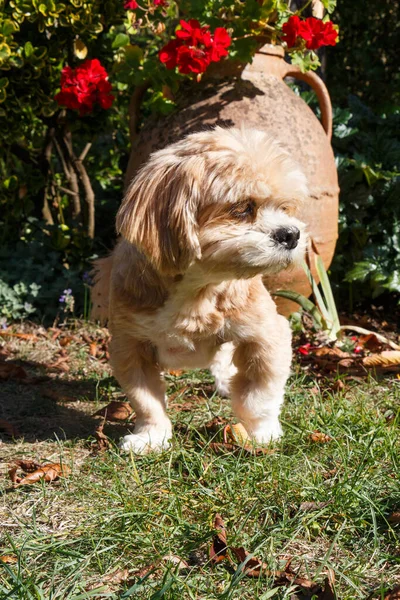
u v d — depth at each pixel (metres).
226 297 1.60
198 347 1.65
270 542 1.39
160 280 1.60
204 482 1.54
